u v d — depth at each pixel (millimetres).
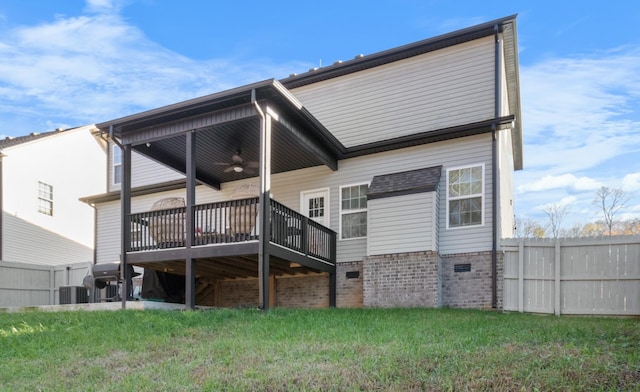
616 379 4125
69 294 12023
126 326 7566
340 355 5309
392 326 6957
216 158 12156
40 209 18812
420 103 12094
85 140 21234
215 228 9781
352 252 12039
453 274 10789
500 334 6219
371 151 12148
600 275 9305
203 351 5926
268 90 9062
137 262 10234
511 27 11336
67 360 6066
